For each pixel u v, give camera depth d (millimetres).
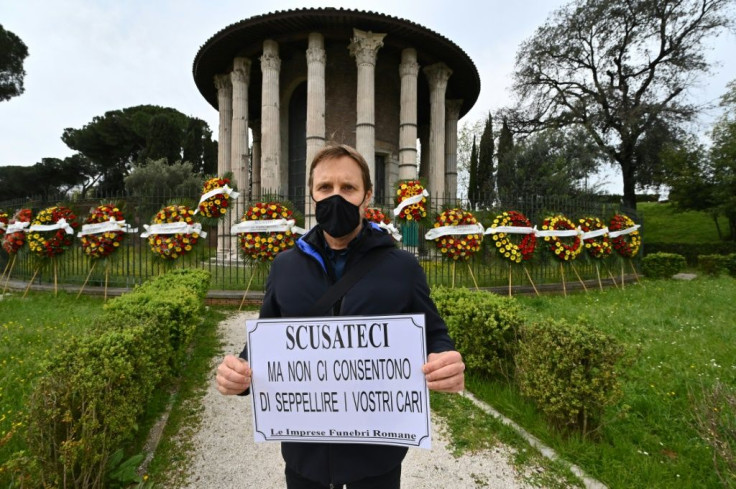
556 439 3088
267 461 2963
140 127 36750
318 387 1478
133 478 2461
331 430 1479
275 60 15305
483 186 27531
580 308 7594
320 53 14914
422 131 23328
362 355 1440
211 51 16312
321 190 1589
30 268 9570
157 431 3305
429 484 2682
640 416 3426
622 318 6652
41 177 38500
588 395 2920
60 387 2180
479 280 10312
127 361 2684
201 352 5254
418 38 15547
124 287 8891
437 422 3518
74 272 9898
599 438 3057
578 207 11523
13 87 32562
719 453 2432
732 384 3908
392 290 1491
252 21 14391
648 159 25625
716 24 22344
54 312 6758
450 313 4488
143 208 9031
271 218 7812
